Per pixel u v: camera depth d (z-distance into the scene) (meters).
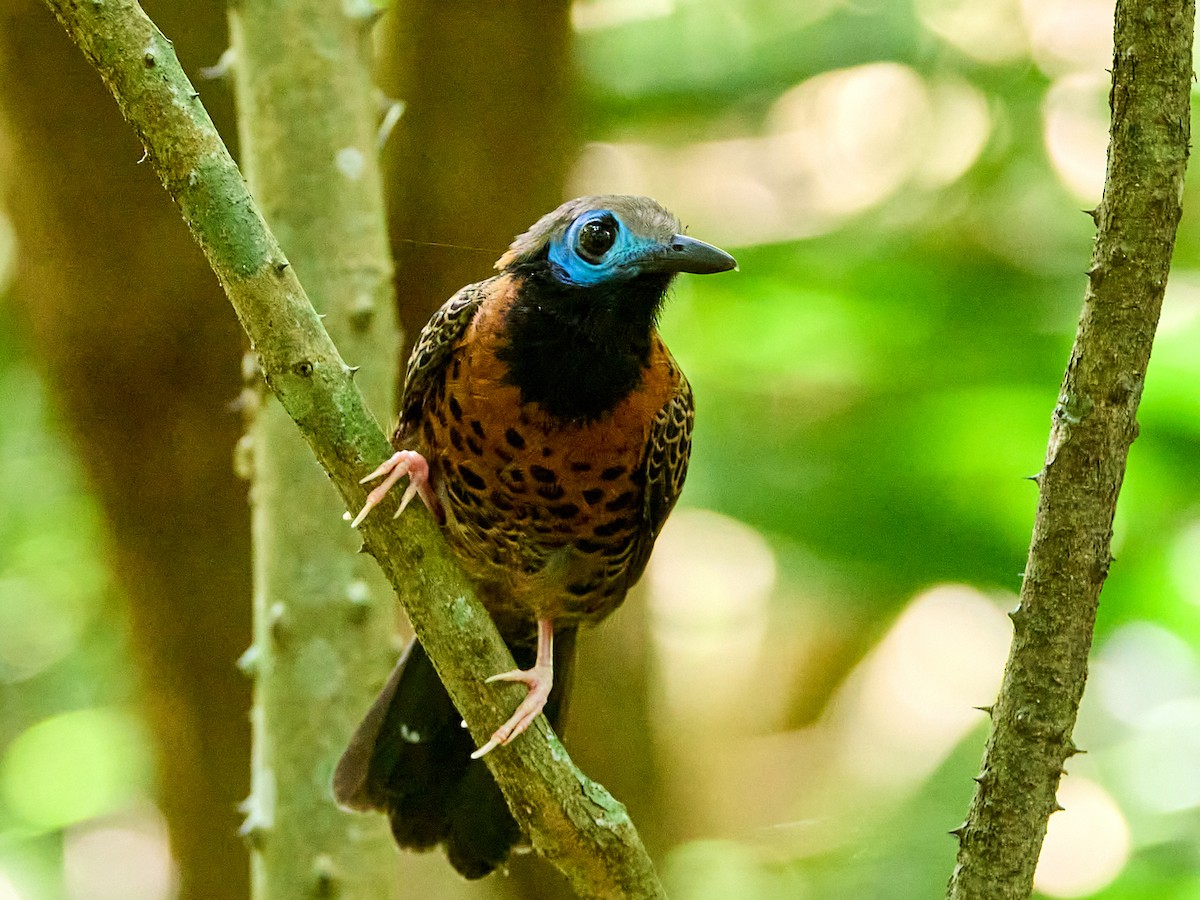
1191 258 12.75
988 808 5.50
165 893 16.33
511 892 11.73
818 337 12.19
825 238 13.34
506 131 10.61
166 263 10.15
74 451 10.92
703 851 15.87
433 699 7.81
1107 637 11.99
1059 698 5.41
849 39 15.02
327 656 7.70
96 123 9.88
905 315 11.99
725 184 17.44
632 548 7.91
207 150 5.51
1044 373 11.17
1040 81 14.51
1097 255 5.27
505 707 6.10
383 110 8.38
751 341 12.57
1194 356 10.96
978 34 14.98
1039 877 14.30
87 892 18.06
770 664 19.80
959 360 11.52
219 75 8.83
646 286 7.24
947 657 18.95
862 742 18.88
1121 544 11.27
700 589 19.89
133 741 16.48
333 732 7.70
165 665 10.95
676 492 7.90
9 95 9.87
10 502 15.09
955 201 13.96
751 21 15.29
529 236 7.49
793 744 19.12
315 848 7.70
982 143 14.34
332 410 5.79
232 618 10.74
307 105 7.68
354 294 7.68
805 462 12.41
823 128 16.92
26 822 17.05
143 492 10.62
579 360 7.17
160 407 10.45
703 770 17.77
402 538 6.00
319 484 7.72
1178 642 13.14
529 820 6.17
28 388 14.58
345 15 7.82
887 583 11.95
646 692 12.10
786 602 18.62
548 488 7.40
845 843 15.19
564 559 7.78
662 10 15.25
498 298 7.30
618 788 11.88
